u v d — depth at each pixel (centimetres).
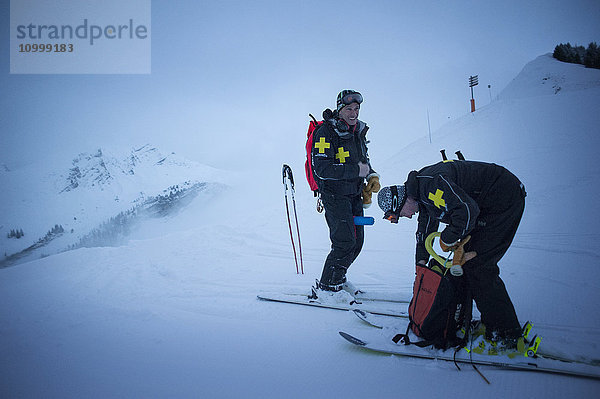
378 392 176
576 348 204
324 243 661
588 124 1223
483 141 1430
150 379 199
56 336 269
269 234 741
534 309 282
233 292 375
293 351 230
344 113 319
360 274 436
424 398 168
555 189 778
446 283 212
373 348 219
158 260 542
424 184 212
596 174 812
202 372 206
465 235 195
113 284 420
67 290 398
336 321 279
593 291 319
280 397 176
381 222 813
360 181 332
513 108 1730
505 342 203
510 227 202
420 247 258
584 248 468
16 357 233
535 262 425
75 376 205
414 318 226
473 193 206
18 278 464
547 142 1149
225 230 753
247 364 214
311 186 339
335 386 184
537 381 179
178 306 336
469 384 180
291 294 350
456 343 214
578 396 164
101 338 263
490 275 205
